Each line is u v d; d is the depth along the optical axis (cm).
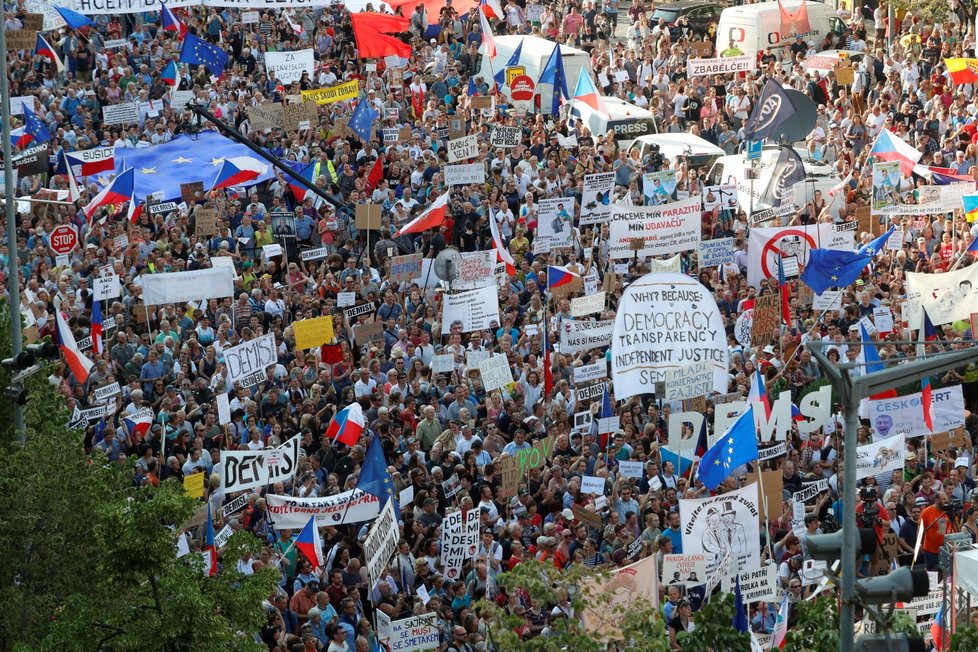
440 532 3941
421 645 3616
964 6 9712
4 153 4072
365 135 7369
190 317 5384
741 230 6284
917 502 4419
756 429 4503
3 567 3322
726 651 2639
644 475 4394
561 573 2930
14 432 3772
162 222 6372
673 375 4538
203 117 7600
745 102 8369
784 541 4188
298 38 9275
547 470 4391
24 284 5566
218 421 4578
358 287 5719
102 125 7806
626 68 9056
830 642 2603
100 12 8881
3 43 4112
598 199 6288
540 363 5081
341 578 3828
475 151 6662
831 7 9650
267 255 6009
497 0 9831
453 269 5609
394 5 9681
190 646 2944
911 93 8431
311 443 4591
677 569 3794
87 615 3017
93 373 4934
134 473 4075
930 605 3888
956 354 2106
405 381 4938
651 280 4569
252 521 4128
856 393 2086
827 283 5456
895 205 6281
